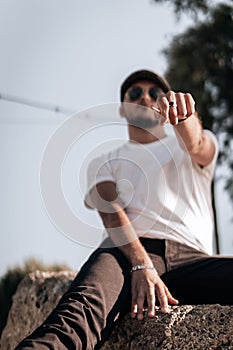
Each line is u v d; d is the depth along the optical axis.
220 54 8.40
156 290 2.94
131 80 3.35
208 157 3.25
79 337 2.71
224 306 2.87
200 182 3.25
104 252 3.02
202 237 3.16
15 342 3.64
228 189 7.88
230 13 8.36
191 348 2.81
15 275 5.11
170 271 3.03
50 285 3.62
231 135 8.32
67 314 2.73
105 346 2.99
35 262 5.16
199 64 8.41
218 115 8.38
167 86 3.35
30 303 3.64
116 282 2.91
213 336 2.81
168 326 2.86
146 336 2.90
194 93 8.34
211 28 8.44
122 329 2.98
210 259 3.03
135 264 2.97
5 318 4.97
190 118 3.04
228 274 2.98
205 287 3.00
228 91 8.37
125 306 2.95
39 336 2.68
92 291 2.82
